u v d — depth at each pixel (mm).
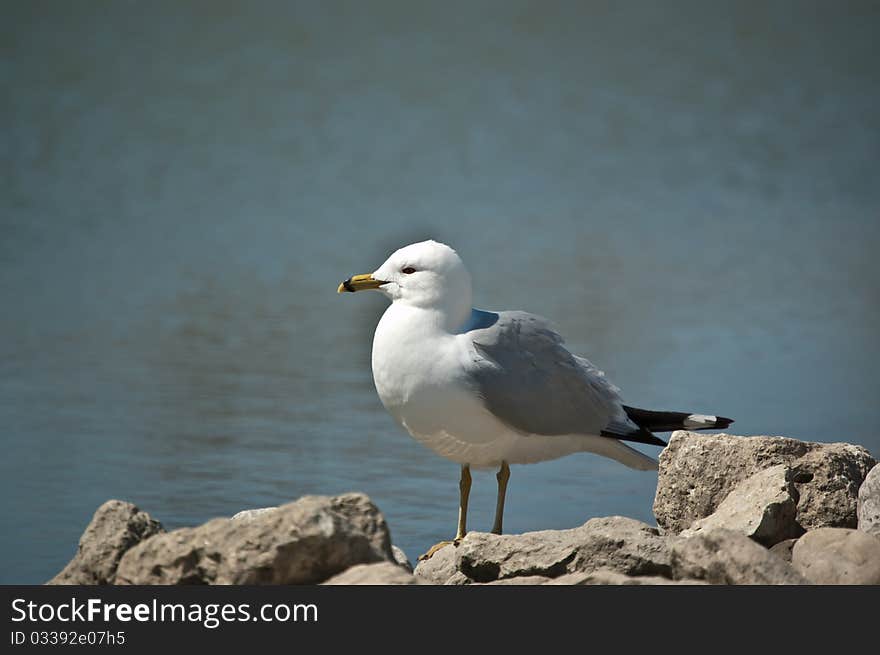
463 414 8445
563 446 8945
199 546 6688
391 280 8547
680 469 8688
